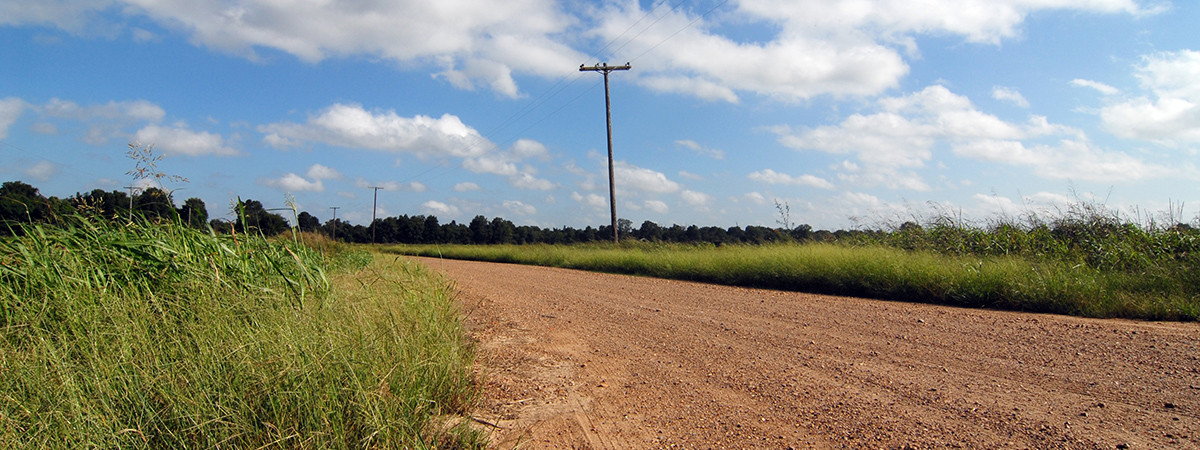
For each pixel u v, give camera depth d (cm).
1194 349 505
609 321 763
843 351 552
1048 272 841
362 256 1363
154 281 465
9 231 474
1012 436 329
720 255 1462
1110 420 347
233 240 566
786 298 962
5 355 314
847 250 1180
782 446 330
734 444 335
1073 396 395
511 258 2592
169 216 562
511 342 631
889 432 342
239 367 307
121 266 462
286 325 363
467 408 387
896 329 655
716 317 773
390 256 1371
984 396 402
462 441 319
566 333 684
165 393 289
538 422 377
